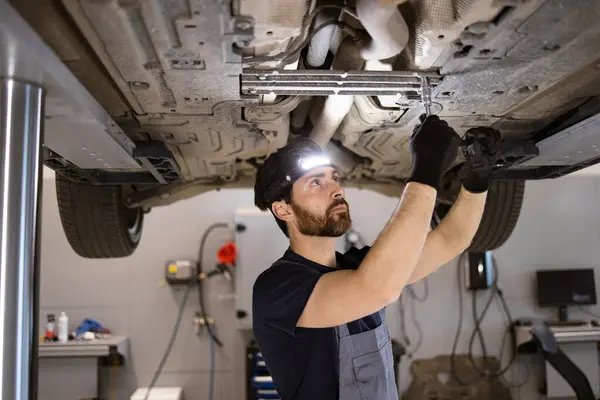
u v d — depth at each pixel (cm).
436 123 132
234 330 456
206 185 284
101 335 441
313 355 139
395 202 474
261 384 403
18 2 107
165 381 449
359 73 142
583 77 150
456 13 116
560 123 187
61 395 405
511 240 485
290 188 148
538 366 468
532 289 480
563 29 119
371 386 140
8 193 106
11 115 108
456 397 459
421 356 465
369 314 135
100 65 137
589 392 403
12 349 102
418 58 136
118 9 106
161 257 462
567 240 487
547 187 491
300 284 133
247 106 164
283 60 135
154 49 123
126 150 176
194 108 163
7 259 103
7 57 98
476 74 144
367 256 124
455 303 471
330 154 239
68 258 456
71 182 246
